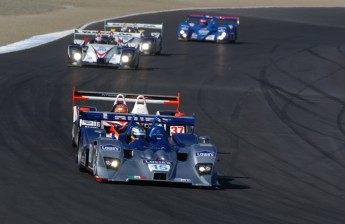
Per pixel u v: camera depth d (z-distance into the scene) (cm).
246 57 14062
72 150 5684
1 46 13362
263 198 4569
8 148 5588
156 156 4656
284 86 10612
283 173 5478
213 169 4684
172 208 4059
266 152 6250
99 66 11481
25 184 4425
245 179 5150
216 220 3862
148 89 9469
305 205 4472
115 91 9112
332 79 11775
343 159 6191
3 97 8075
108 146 4634
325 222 4028
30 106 7656
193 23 17025
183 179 4581
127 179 4516
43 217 3666
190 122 5328
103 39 11588
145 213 3897
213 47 15675
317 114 8494
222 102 8850
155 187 4566
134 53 11338
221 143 6494
